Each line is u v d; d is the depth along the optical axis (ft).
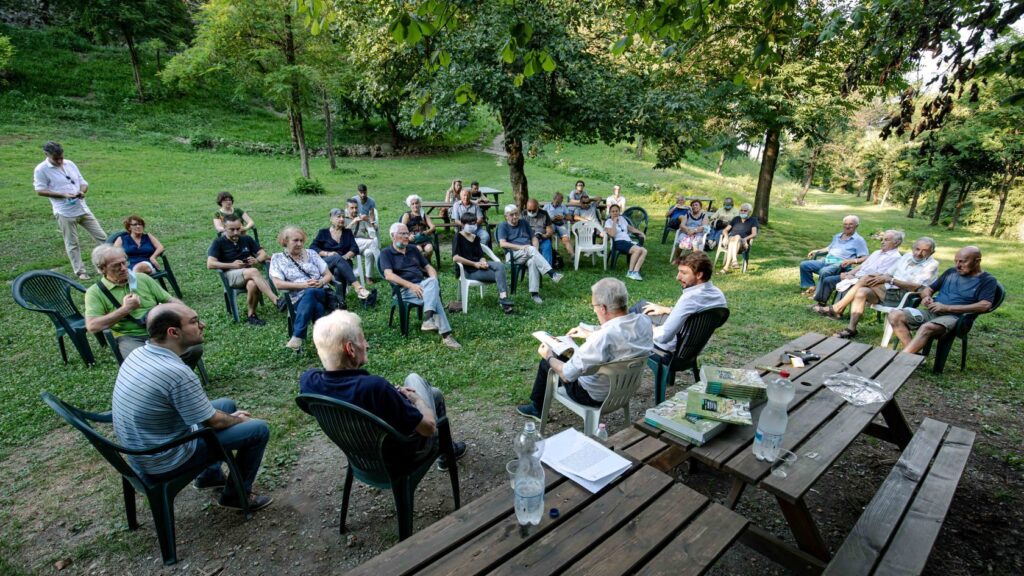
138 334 12.99
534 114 25.04
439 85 24.95
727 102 37.09
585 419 10.08
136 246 19.38
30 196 37.76
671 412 7.56
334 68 53.78
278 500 9.23
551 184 62.49
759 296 23.38
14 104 70.54
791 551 7.13
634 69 30.30
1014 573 7.50
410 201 26.71
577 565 4.88
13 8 94.58
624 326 9.52
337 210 21.02
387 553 5.01
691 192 58.39
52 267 23.30
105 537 8.28
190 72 53.62
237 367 14.44
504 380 14.12
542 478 5.56
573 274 26.27
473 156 94.68
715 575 7.58
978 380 14.49
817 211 78.18
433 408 8.61
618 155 93.09
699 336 11.64
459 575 4.75
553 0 25.57
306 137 89.51
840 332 18.15
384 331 17.47
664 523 5.46
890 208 96.48
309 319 15.76
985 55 8.07
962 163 55.62
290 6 47.52
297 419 11.93
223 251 17.84
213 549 8.05
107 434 11.27
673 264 29.30
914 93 8.75
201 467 7.97
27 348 15.49
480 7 23.86
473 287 23.21
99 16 78.95
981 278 14.65
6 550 7.97
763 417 6.77
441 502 9.26
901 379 9.41
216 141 76.13
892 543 6.06
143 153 64.59
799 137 39.09
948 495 6.90
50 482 9.64
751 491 9.45
